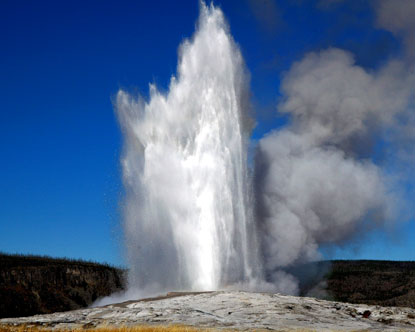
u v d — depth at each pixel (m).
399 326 30.64
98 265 88.88
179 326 28.73
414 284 69.38
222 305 34.31
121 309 34.94
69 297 79.19
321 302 36.97
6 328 30.06
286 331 27.53
